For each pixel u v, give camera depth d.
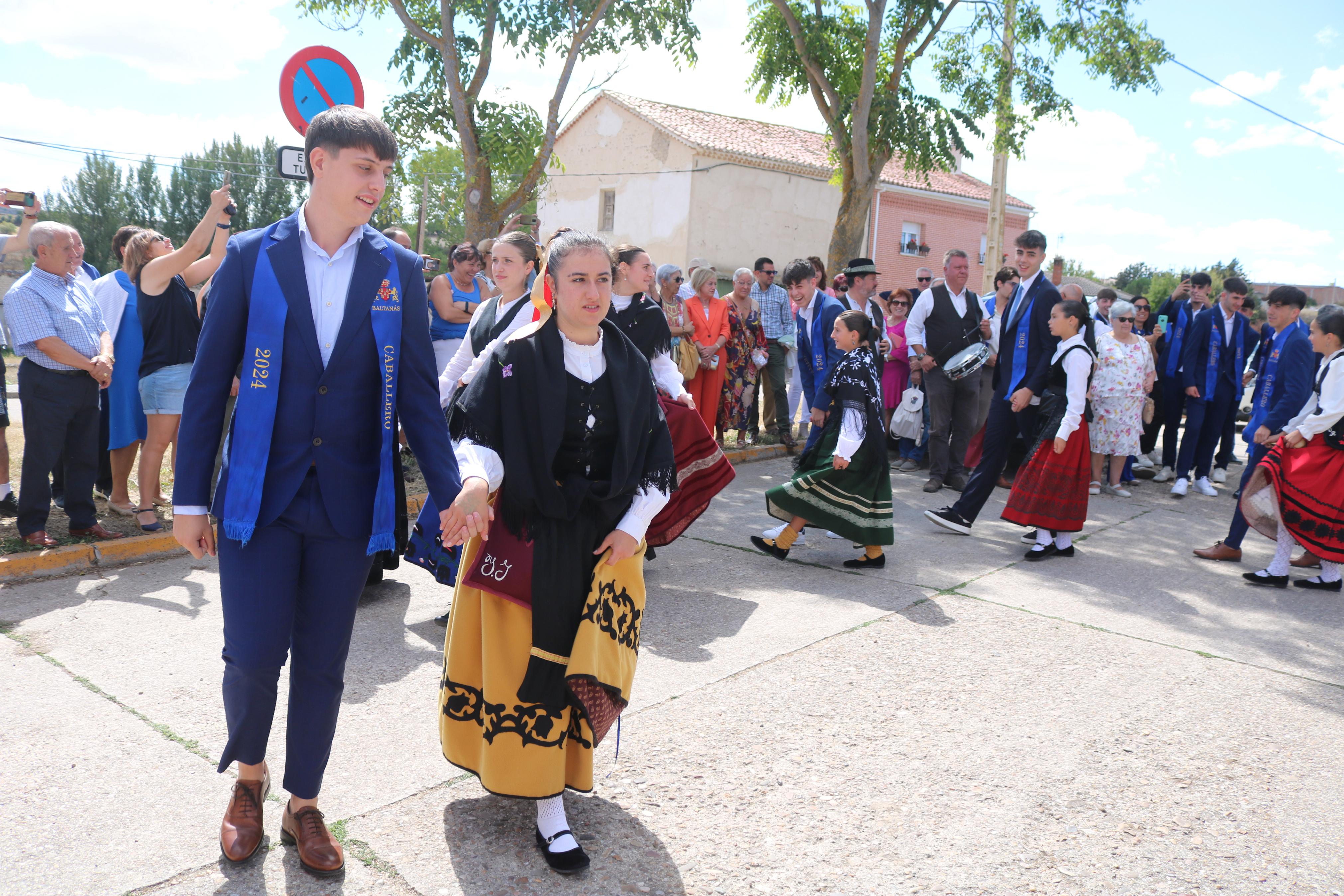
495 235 11.09
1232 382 8.34
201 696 3.45
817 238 24.77
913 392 8.59
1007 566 5.69
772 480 8.03
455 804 2.78
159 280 5.18
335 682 2.42
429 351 2.38
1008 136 13.63
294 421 2.22
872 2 12.18
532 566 2.45
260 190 38.09
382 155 2.19
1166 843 2.74
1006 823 2.82
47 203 35.59
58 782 2.82
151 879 2.37
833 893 2.44
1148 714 3.64
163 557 5.14
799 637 4.28
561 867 2.45
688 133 23.03
